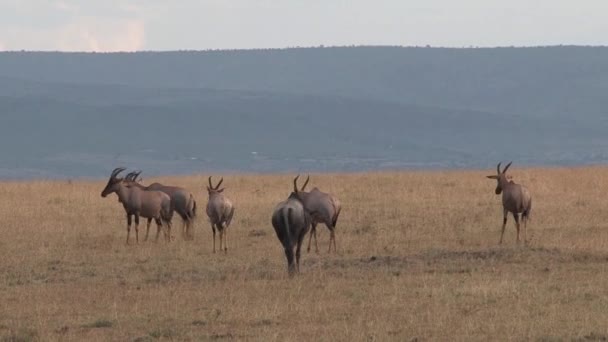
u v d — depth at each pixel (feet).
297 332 167.12
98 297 199.93
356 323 173.17
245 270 230.89
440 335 164.25
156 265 242.58
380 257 244.42
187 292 203.41
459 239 277.03
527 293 196.24
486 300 190.08
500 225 302.25
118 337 166.81
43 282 221.05
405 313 180.14
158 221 285.23
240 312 182.39
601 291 197.77
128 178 297.94
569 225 301.43
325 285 208.54
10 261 248.11
